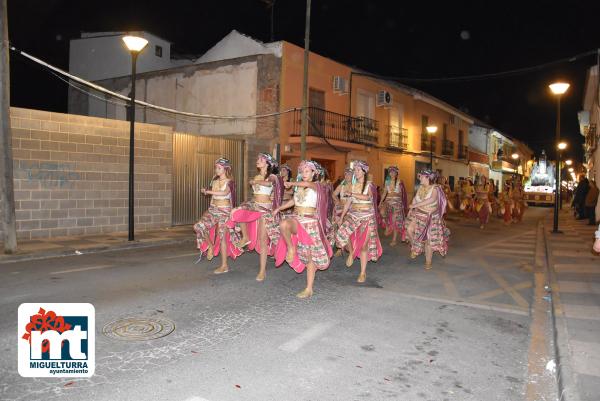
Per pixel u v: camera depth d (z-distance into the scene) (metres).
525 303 6.76
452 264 9.54
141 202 13.47
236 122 18.75
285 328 5.28
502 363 4.62
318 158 20.80
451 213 23.42
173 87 20.36
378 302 6.48
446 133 33.41
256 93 18.23
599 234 4.16
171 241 11.75
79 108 24.02
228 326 5.28
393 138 26.19
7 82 9.07
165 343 4.71
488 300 6.84
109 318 5.41
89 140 12.12
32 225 11.16
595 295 6.90
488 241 13.56
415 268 8.98
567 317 5.81
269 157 7.48
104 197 12.50
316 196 6.39
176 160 14.47
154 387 3.81
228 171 7.80
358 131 22.72
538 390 4.09
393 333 5.27
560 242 12.94
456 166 35.31
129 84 21.92
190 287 6.89
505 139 47.69
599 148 20.12
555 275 8.34
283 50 18.69
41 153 11.23
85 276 7.50
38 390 3.71
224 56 20.48
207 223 7.86
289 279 7.59
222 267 7.91
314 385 3.96
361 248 7.58
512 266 9.56
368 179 7.44
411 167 28.50
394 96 26.52
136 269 8.12
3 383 3.80
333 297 6.64
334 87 21.25
